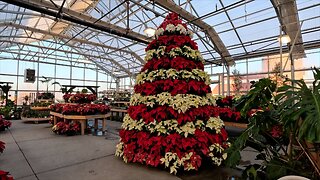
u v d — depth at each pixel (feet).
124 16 28.35
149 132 7.47
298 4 21.09
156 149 6.97
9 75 44.50
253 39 28.22
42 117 21.26
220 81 37.96
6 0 14.71
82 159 8.30
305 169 4.75
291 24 22.12
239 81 34.91
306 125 3.77
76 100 17.46
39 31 30.19
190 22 24.71
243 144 5.03
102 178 6.34
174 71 7.54
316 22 22.39
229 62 35.06
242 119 12.68
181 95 7.36
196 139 7.05
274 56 30.73
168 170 7.06
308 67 27.61
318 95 4.02
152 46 8.46
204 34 30.30
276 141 5.41
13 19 26.94
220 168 7.29
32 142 11.63
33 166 7.44
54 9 20.33
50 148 10.19
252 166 5.02
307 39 25.48
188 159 6.71
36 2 18.47
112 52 44.11
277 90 5.19
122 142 8.41
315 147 4.38
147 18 28.32
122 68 55.72
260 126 5.14
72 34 38.93
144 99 7.66
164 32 8.41
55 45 44.62
